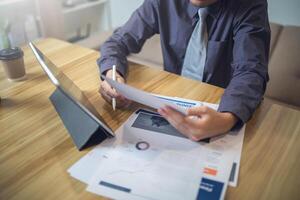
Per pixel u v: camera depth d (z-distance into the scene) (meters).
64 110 0.74
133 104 0.79
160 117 0.74
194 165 0.58
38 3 2.29
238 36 0.93
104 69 0.92
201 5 0.96
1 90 0.87
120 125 0.71
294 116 0.73
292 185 0.54
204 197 0.51
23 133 0.69
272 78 1.55
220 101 0.76
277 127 0.70
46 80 0.93
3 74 0.97
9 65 0.89
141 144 0.64
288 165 0.58
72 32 2.87
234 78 0.84
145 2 1.17
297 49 1.57
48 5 2.35
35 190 0.53
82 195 0.52
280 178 0.55
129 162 0.59
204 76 1.11
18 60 0.90
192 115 0.66
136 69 0.99
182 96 0.82
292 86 1.50
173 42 1.16
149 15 1.16
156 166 0.58
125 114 0.75
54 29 2.47
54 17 2.43
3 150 0.63
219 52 1.06
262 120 0.72
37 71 0.99
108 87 0.80
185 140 0.65
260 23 0.92
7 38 1.06
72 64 1.02
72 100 0.66
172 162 0.59
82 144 0.63
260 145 0.64
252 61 0.84
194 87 0.87
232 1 0.98
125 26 1.16
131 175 0.56
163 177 0.55
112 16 2.84
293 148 0.63
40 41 1.24
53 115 0.75
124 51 1.07
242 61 0.86
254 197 0.51
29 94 0.85
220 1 0.98
